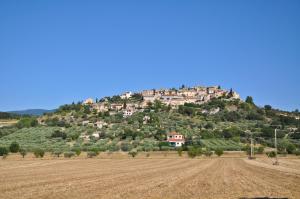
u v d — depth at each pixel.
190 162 120.81
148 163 115.12
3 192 41.34
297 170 86.75
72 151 170.62
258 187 49.62
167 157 157.12
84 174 70.31
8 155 155.75
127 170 82.94
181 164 109.50
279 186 51.19
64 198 36.97
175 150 188.25
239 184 53.22
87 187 46.78
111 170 82.75
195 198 38.31
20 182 53.28
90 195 39.19
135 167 95.00
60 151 168.00
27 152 167.88
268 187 49.75
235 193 43.00
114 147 192.62
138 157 156.50
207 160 134.12
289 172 79.75
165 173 73.81
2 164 106.50
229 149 193.25
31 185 49.00
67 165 103.19
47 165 102.56
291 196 41.12
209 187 48.69
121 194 40.22
